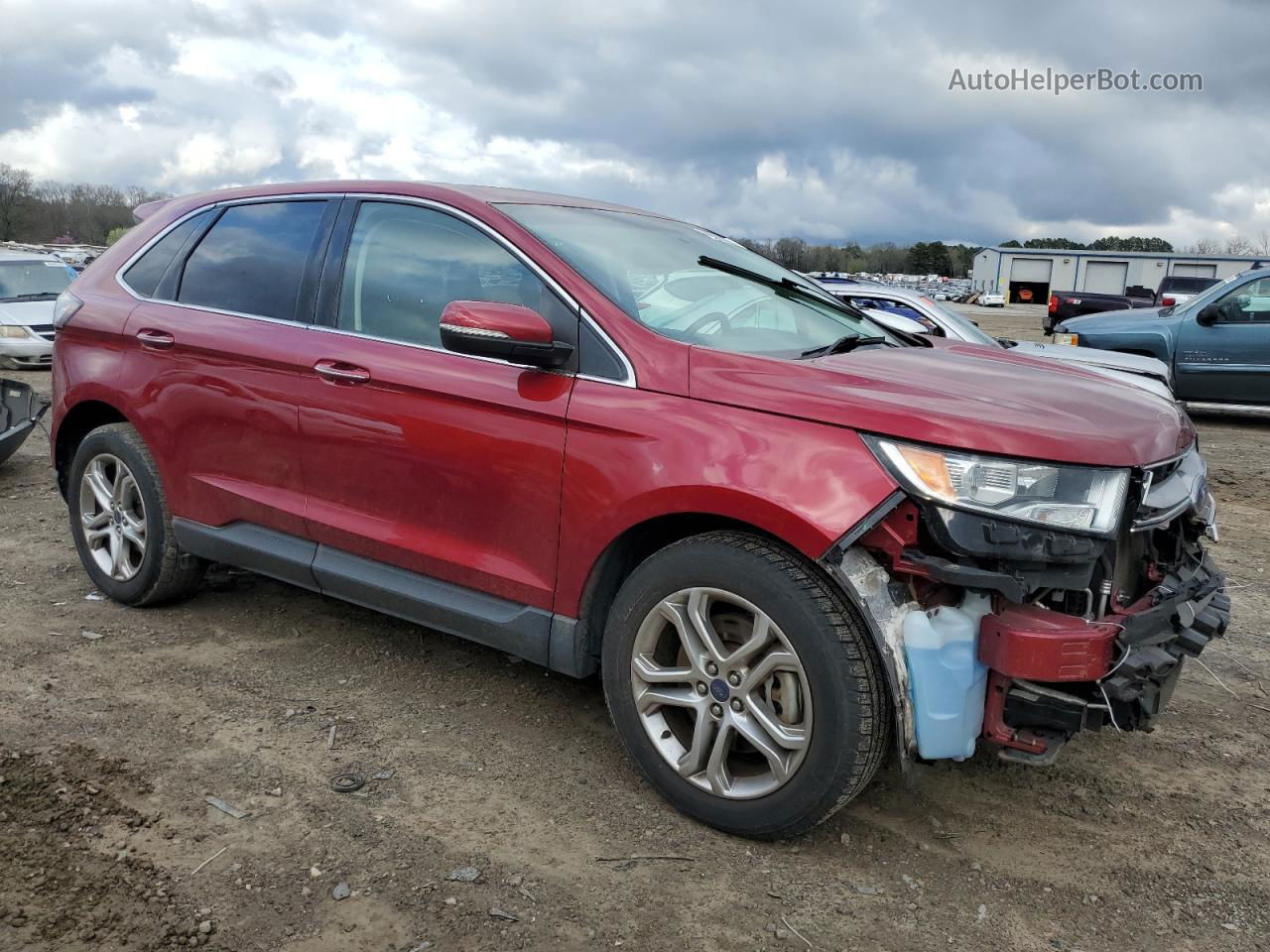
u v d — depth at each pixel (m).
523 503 2.95
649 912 2.36
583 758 3.09
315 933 2.22
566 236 3.23
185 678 3.54
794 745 2.51
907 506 2.38
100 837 2.54
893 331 3.84
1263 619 4.63
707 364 2.73
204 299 3.85
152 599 4.11
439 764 3.02
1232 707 3.66
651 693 2.77
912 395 2.54
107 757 2.96
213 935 2.20
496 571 3.03
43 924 2.20
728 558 2.56
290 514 3.53
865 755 2.44
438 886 2.42
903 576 2.48
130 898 2.31
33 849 2.47
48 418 9.00
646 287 3.14
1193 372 10.99
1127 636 2.46
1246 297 10.80
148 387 3.91
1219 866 2.65
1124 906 2.46
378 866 2.48
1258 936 2.37
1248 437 10.44
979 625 2.43
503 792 2.87
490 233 3.19
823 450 2.46
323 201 3.65
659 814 2.79
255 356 3.56
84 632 3.94
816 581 2.46
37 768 2.86
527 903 2.37
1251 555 5.74
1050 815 2.87
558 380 2.90
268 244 3.75
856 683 2.41
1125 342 11.32
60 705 3.28
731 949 2.25
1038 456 2.35
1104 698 2.40
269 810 2.71
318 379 3.40
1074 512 2.35
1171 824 2.85
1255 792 3.04
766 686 2.58
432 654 3.85
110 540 4.20
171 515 3.97
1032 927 2.37
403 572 3.30
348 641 3.96
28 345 13.30
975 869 2.59
